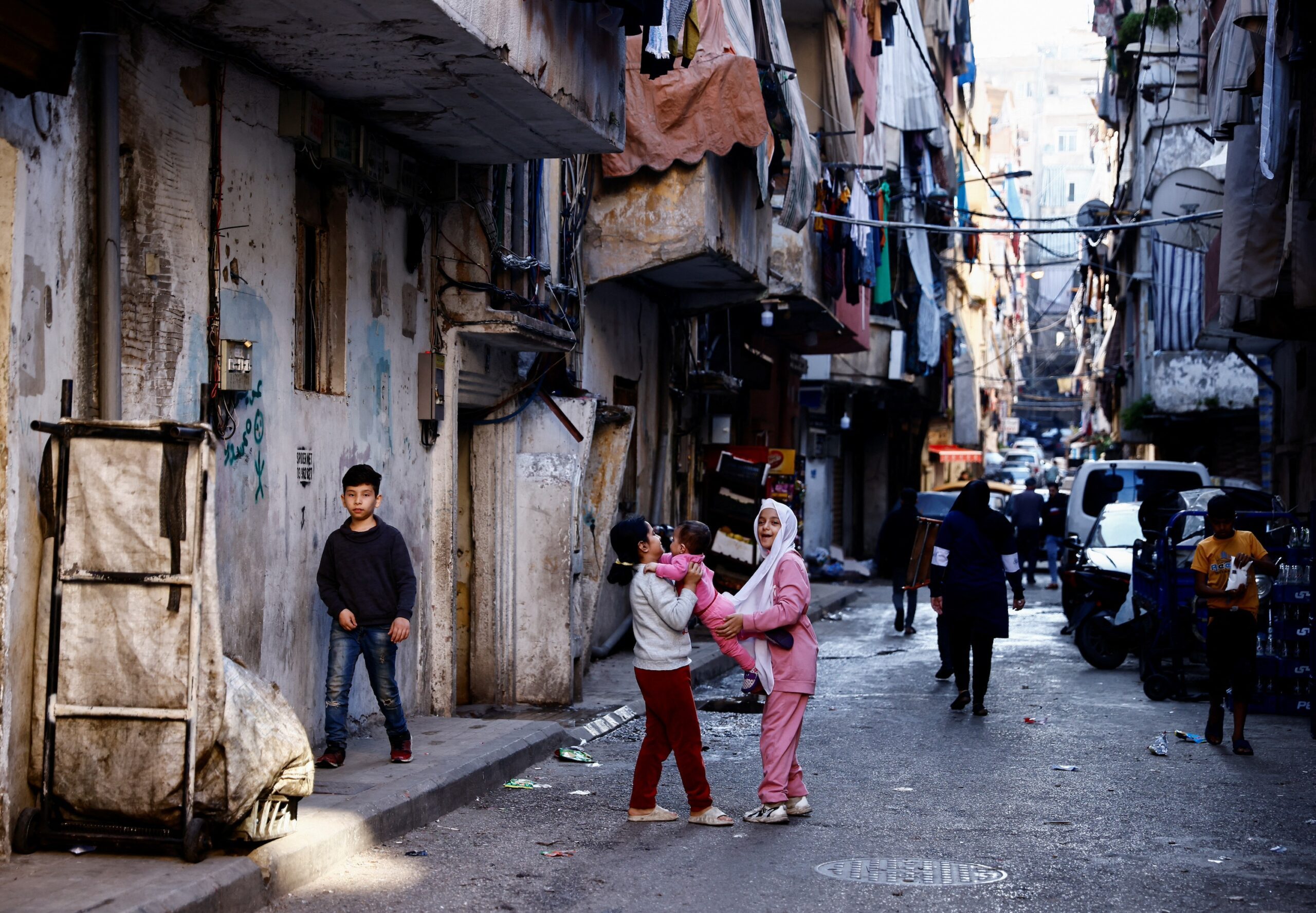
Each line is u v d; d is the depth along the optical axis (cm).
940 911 525
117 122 579
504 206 1027
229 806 528
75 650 528
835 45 1906
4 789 516
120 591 528
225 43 683
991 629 1058
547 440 1080
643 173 1252
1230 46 1207
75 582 530
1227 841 645
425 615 963
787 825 677
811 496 2883
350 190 839
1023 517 2522
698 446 1845
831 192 1855
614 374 1408
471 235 983
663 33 952
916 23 2862
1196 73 2786
